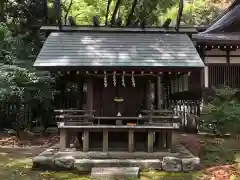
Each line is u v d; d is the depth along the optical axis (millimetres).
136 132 8820
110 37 9148
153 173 7328
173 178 6992
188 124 13547
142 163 7562
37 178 7020
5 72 11430
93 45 8656
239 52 15273
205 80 14914
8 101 13531
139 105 8875
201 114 13508
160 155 7938
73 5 18844
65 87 15406
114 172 7039
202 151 9344
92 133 8867
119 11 16844
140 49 8531
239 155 9016
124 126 8016
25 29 15617
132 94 8906
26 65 13281
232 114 11930
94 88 8867
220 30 16547
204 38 14516
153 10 15164
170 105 15281
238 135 11773
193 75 14852
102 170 7184
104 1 19688
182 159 7578
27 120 14227
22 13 16234
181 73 8273
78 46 8578
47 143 11586
